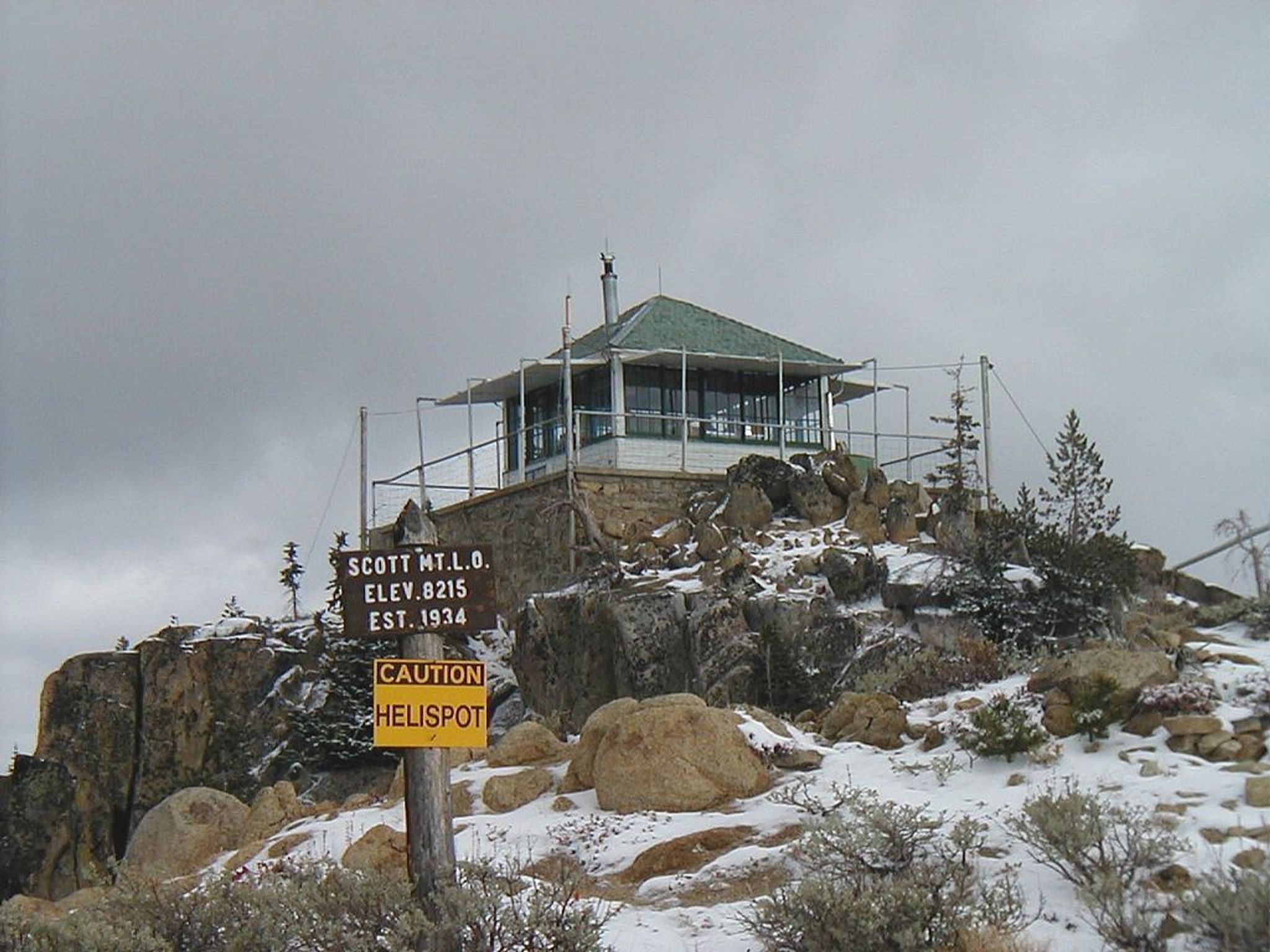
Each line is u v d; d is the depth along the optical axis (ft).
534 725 77.20
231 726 113.29
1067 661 68.64
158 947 48.26
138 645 117.80
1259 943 42.73
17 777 111.45
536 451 134.10
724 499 116.37
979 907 47.32
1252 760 60.49
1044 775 61.77
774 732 70.69
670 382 129.90
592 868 60.39
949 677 79.51
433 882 48.55
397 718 49.52
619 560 110.52
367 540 129.70
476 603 50.31
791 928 47.14
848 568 98.99
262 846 70.33
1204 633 79.77
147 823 75.92
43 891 108.58
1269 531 95.81
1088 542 97.14
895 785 63.82
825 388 135.03
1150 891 48.93
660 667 97.71
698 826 62.03
